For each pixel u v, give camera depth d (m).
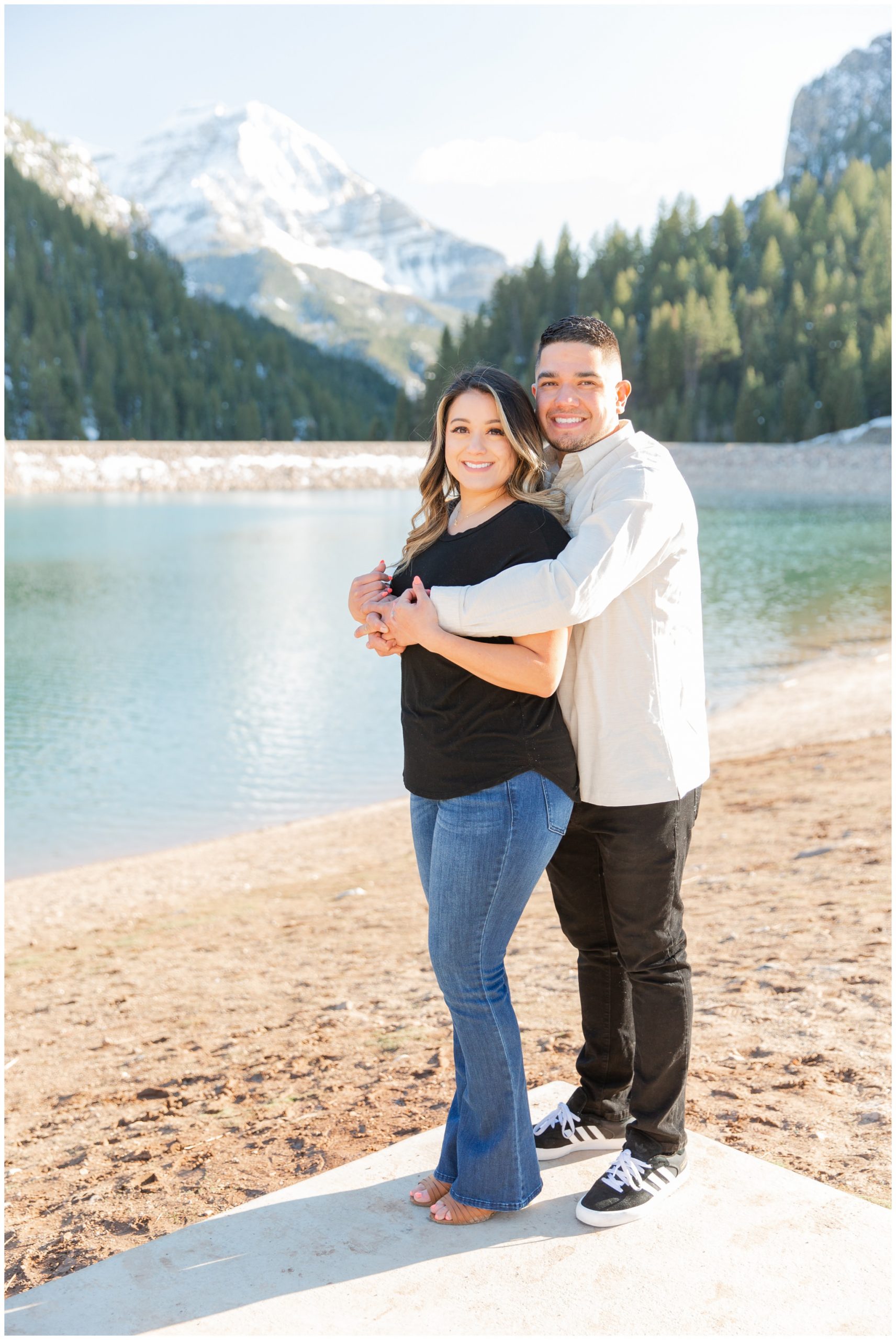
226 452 83.94
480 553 2.05
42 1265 2.21
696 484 75.19
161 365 117.88
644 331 98.31
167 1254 2.07
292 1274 1.98
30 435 104.12
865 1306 1.81
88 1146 2.98
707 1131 2.53
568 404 2.12
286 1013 4.18
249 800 10.94
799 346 90.62
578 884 2.29
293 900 6.73
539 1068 2.98
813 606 22.05
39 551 38.47
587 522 1.97
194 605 25.75
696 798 2.18
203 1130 2.96
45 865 8.98
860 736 10.47
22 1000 4.96
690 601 2.16
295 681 17.22
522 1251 2.01
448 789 2.04
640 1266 1.94
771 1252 1.97
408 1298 1.88
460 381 2.08
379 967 4.73
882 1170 2.28
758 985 3.64
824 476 73.25
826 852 5.76
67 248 134.88
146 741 13.51
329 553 37.31
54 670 18.28
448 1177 2.23
